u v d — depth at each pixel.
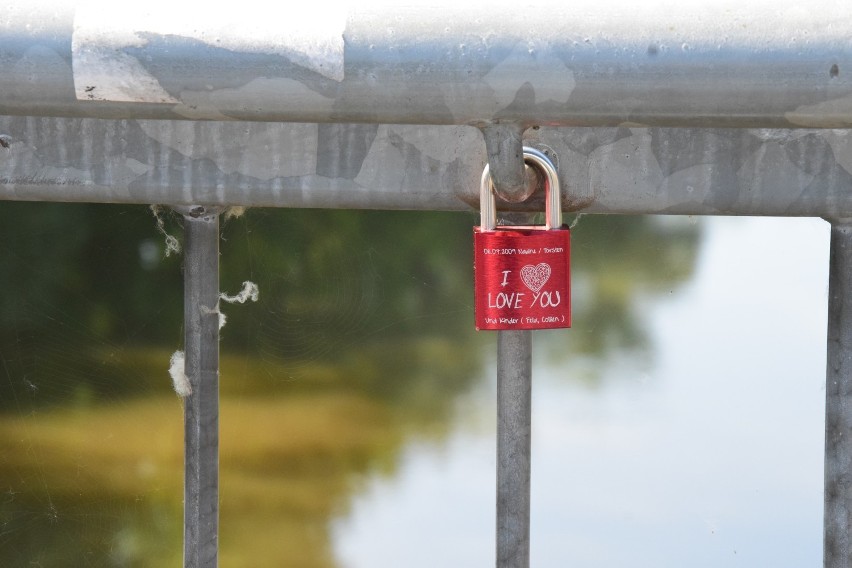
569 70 0.94
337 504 4.83
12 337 4.92
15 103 1.01
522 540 1.13
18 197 1.25
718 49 0.91
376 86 0.96
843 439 1.11
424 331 5.95
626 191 1.15
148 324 5.15
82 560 4.20
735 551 4.02
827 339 1.12
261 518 4.71
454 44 0.95
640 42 0.93
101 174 1.23
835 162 1.09
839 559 1.12
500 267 1.16
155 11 0.97
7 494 4.32
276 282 5.18
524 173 1.06
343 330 5.53
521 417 1.15
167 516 4.37
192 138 1.20
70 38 0.97
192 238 1.24
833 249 1.12
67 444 4.55
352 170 1.19
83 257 5.14
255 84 0.97
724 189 1.13
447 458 5.27
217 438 1.25
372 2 0.97
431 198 1.19
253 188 1.21
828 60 0.90
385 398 5.64
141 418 4.74
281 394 5.27
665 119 0.95
